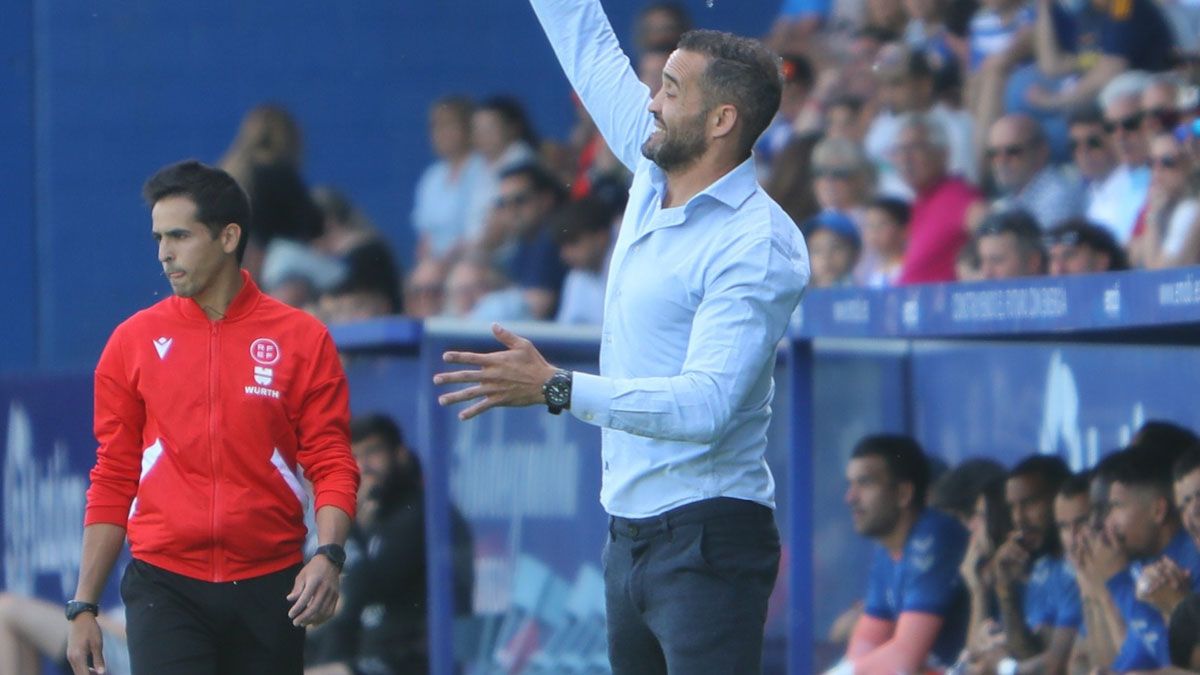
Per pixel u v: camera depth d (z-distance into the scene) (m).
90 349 36.41
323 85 37.19
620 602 13.28
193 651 14.02
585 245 28.66
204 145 37.25
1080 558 18.00
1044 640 18.39
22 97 36.78
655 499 12.88
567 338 19.88
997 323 16.14
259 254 32.28
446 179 33.41
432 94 37.09
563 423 20.12
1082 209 23.66
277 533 14.17
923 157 25.25
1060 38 25.06
